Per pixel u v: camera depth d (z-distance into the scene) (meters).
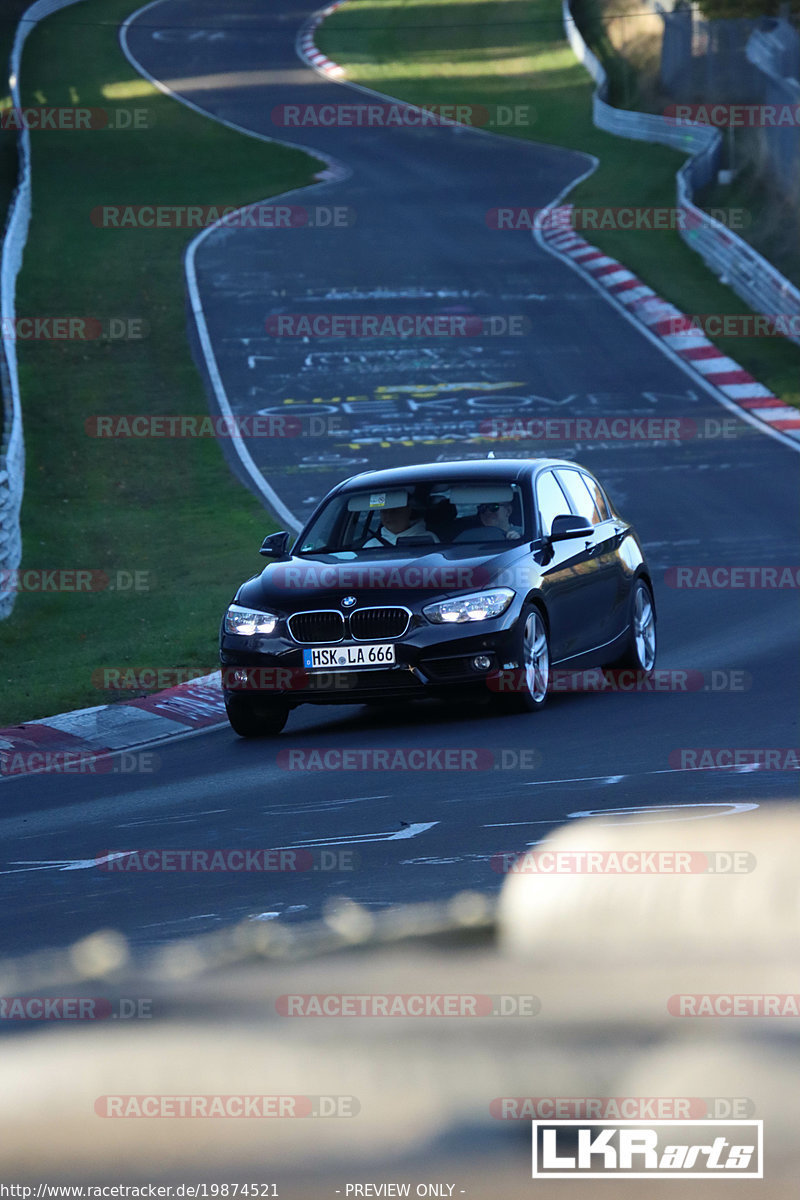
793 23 195.00
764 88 189.88
